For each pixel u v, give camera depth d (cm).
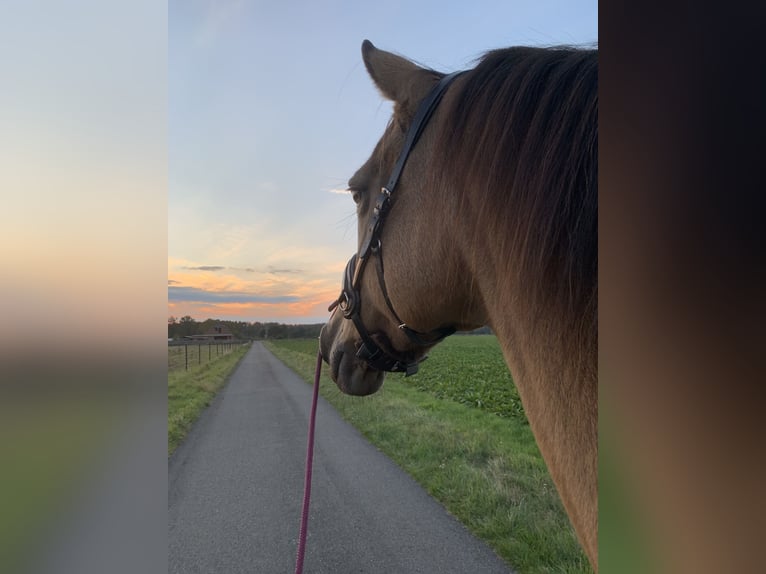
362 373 165
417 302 122
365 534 370
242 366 2492
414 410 918
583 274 74
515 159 92
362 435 740
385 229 126
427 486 477
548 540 336
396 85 128
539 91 92
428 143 118
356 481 504
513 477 469
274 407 1053
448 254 111
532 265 84
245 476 540
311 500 450
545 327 82
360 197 143
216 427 836
